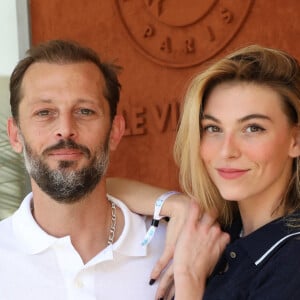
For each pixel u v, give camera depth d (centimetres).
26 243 173
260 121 154
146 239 180
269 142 154
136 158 323
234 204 175
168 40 312
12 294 170
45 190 169
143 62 318
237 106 155
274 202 161
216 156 160
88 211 175
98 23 323
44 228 175
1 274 172
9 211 339
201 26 307
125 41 320
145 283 176
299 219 154
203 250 165
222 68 158
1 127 334
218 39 305
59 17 326
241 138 156
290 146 158
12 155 335
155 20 314
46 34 327
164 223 190
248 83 155
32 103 169
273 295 145
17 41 329
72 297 169
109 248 174
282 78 155
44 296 169
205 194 172
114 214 181
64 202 170
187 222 170
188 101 167
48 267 171
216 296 154
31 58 173
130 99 322
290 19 299
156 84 317
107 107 176
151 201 186
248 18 302
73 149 167
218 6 304
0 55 331
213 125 161
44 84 169
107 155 176
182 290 161
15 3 327
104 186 179
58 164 167
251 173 156
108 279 173
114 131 185
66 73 170
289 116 156
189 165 174
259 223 164
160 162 319
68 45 175
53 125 168
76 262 170
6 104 333
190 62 309
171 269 170
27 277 171
